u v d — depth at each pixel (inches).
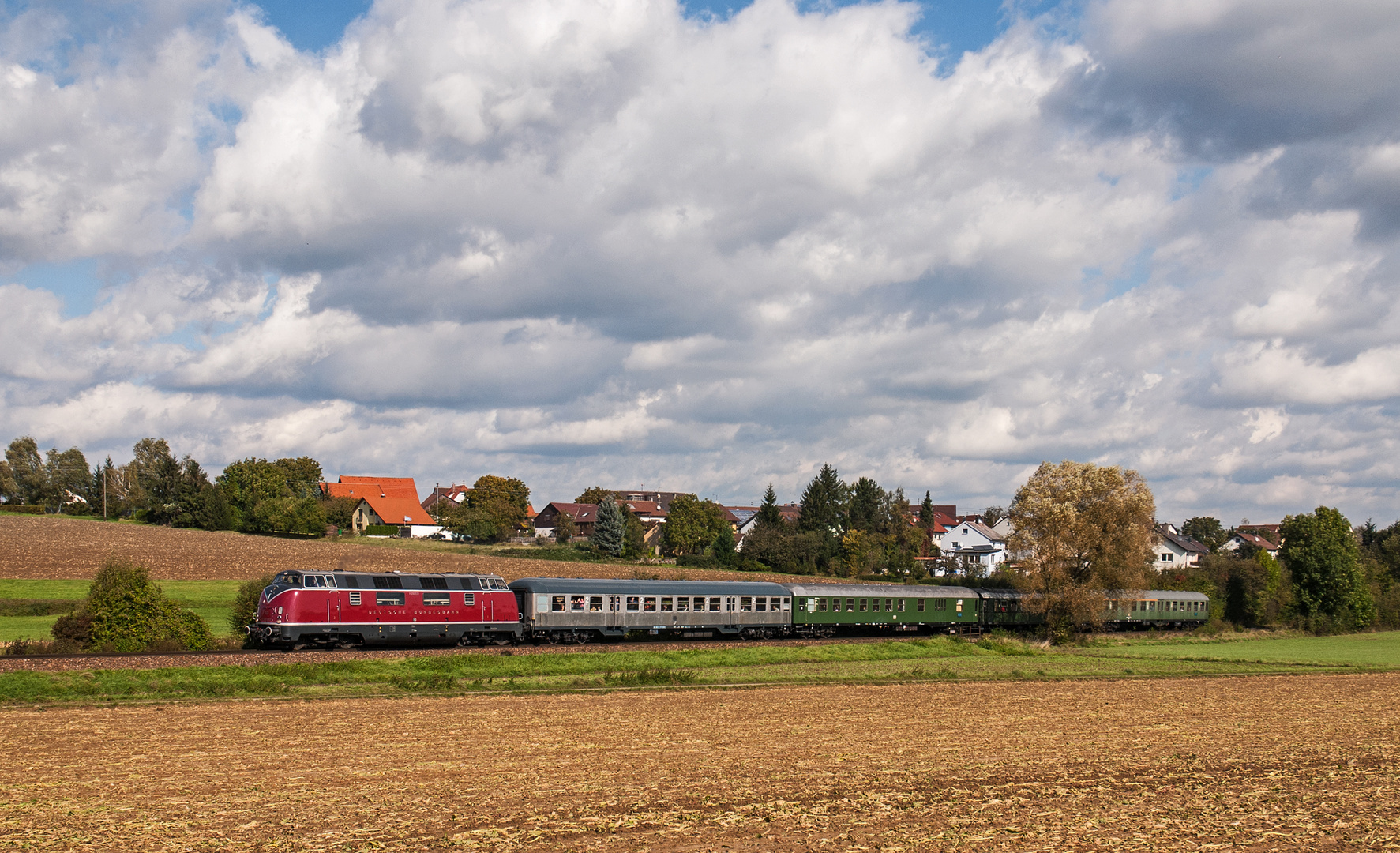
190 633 1685.5
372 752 954.1
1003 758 991.6
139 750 938.1
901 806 767.7
